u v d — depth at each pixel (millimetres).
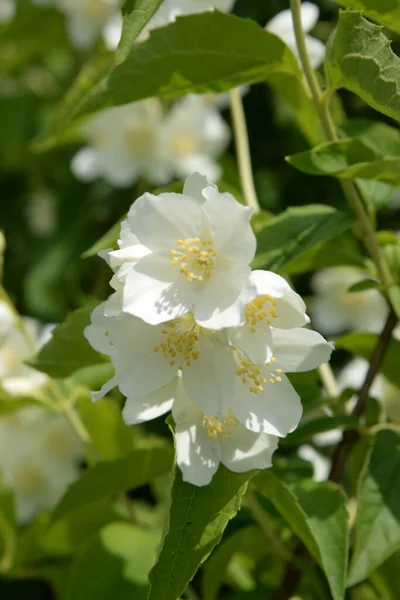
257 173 918
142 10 521
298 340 537
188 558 523
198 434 542
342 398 636
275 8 867
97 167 893
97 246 614
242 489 534
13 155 1067
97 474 615
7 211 1060
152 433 802
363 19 547
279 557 621
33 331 783
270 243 593
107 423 673
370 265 622
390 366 646
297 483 579
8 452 762
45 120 1064
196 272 531
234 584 701
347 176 576
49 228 1043
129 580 637
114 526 654
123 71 587
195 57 585
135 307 526
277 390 539
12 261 1028
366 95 554
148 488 801
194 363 535
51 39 1076
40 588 768
